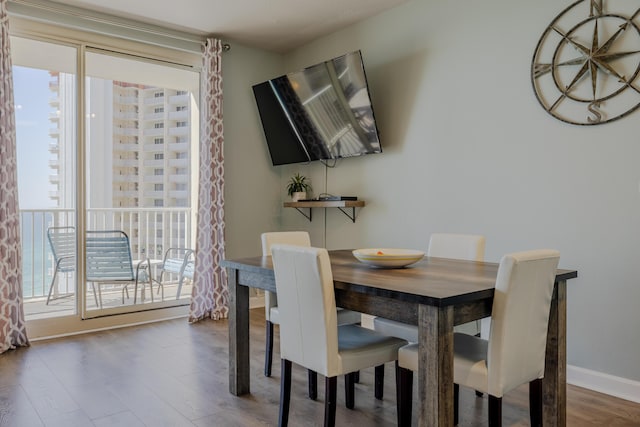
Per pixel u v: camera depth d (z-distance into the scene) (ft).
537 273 5.74
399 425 6.57
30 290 13.48
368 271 7.05
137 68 14.26
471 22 10.65
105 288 13.87
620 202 8.36
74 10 11.89
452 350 5.26
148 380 8.98
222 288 14.15
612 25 8.43
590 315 8.79
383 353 6.72
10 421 7.23
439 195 11.38
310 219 15.25
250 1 11.82
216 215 14.10
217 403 7.95
